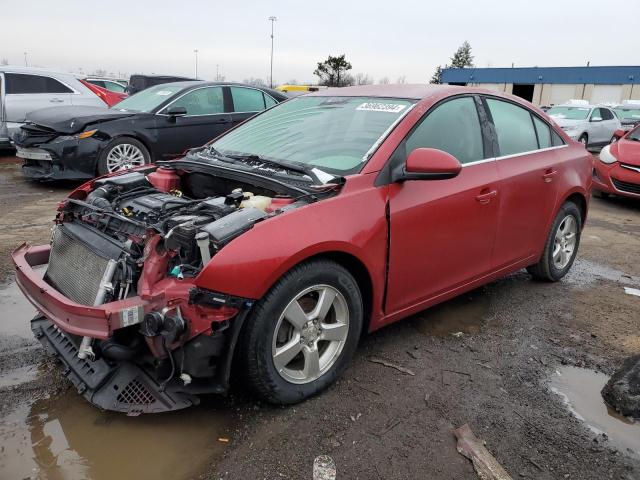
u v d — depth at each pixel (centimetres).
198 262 253
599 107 1792
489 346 364
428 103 351
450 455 254
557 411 294
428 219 328
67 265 297
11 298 416
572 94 4653
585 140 1709
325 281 280
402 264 320
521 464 251
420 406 291
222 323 247
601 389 319
